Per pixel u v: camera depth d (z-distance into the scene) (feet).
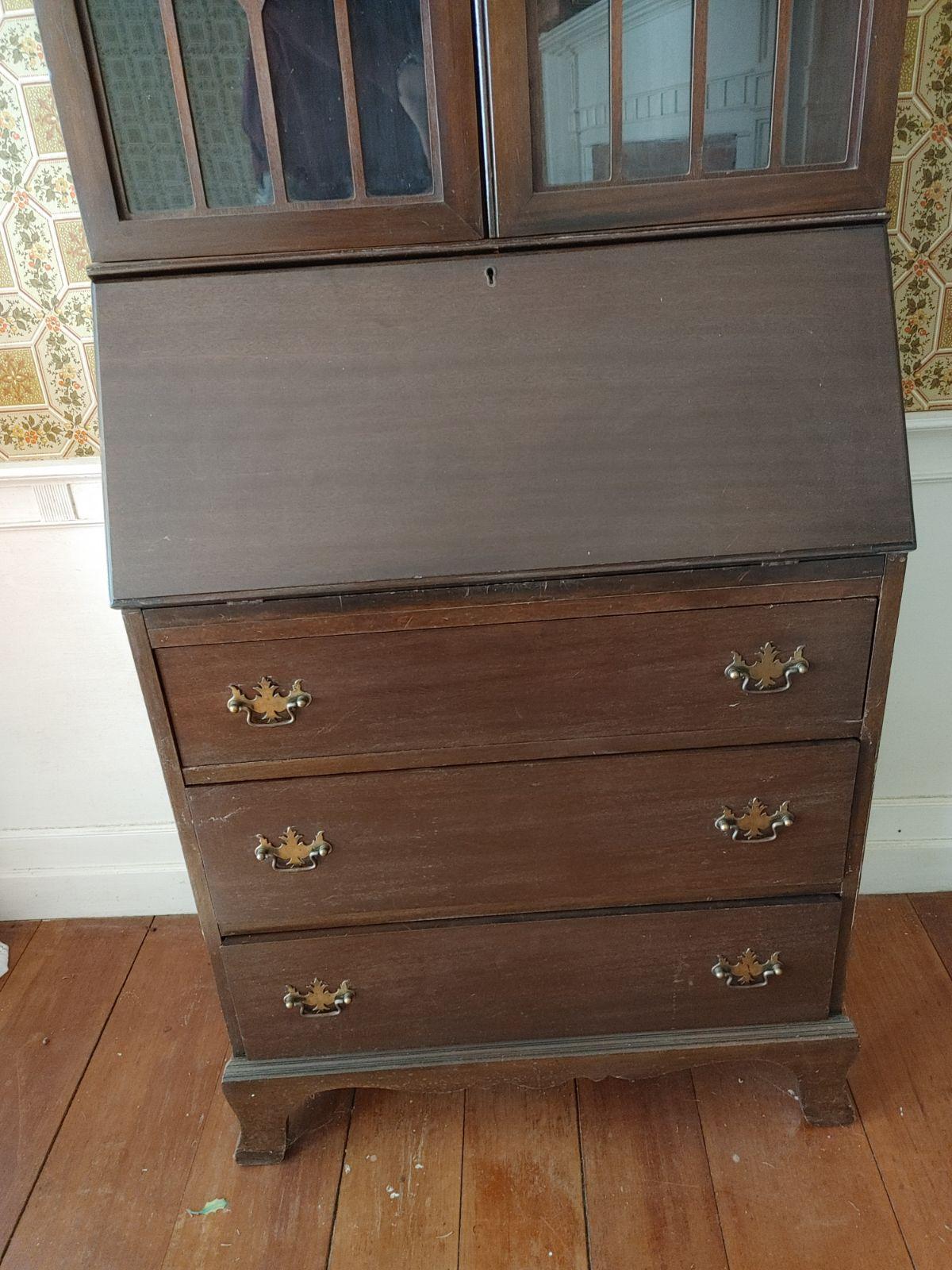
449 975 3.78
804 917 3.70
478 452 3.07
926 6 3.79
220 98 2.89
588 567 3.03
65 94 2.82
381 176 3.00
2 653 4.99
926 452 4.52
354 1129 4.31
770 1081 4.42
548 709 3.29
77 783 5.36
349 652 3.17
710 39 2.87
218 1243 3.86
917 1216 3.80
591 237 3.03
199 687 3.22
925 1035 4.58
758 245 3.07
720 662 3.22
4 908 5.60
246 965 3.72
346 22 2.78
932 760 5.23
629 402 3.07
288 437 3.08
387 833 3.49
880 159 2.98
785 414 3.07
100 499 4.66
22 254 4.27
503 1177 4.05
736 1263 3.67
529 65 2.82
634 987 3.84
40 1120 4.42
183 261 3.05
